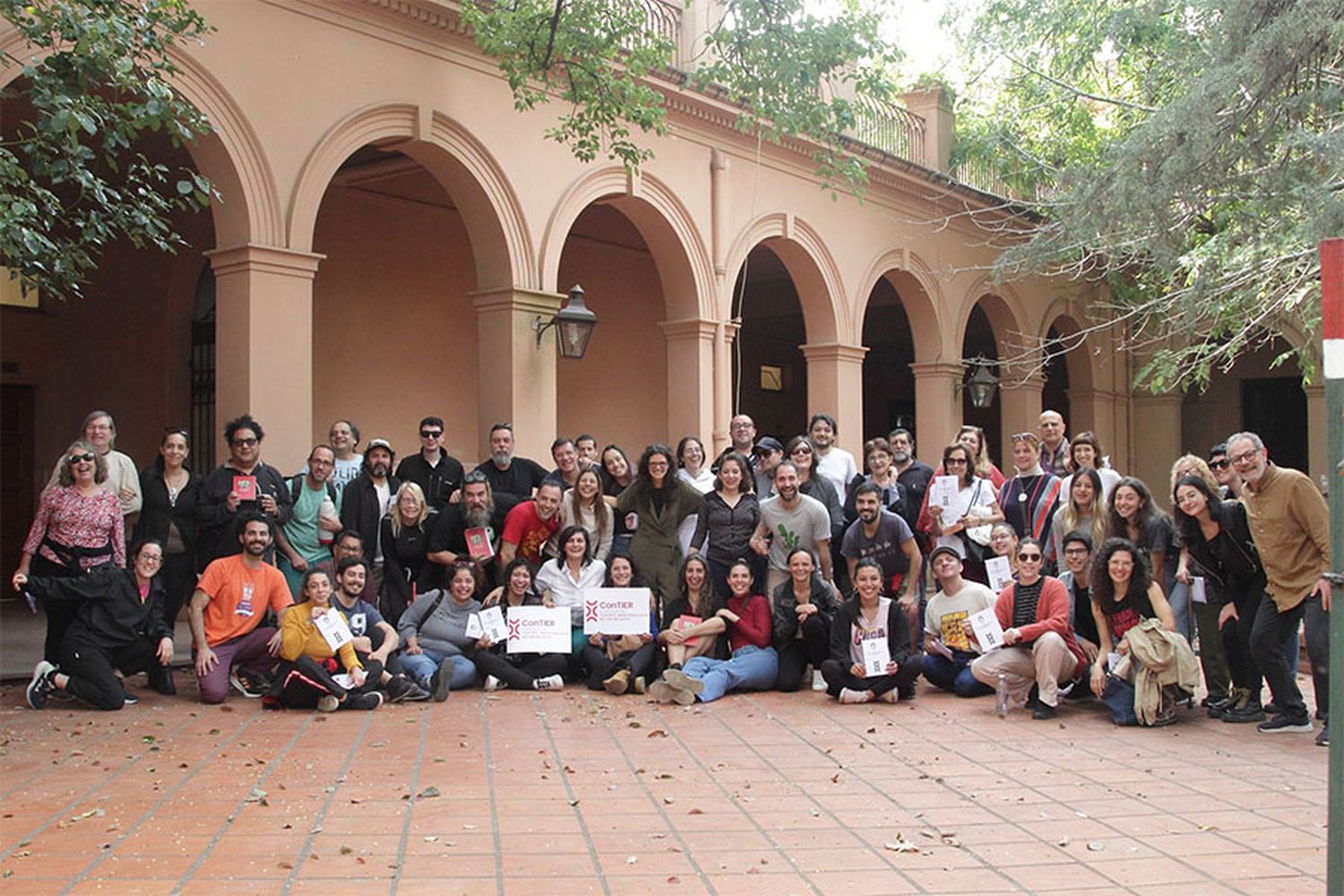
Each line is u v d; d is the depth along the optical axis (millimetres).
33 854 5031
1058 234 12539
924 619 9820
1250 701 8164
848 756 6992
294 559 9477
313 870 4836
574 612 9539
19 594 14648
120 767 6602
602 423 18422
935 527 10281
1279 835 5395
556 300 12859
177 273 14281
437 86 11711
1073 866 4949
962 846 5215
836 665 8766
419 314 15461
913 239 18469
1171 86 12266
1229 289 12117
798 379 25891
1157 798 6043
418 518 9641
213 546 9133
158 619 8727
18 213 7117
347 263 14680
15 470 14836
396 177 15023
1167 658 7859
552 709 8492
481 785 6230
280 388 10305
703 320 14703
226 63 10008
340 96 10859
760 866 4914
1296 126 9781
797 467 10125
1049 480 9914
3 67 8820
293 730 7660
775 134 12453
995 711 8477
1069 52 15367
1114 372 23844
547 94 12727
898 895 4594
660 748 7184
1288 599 7547
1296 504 7387
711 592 9391
